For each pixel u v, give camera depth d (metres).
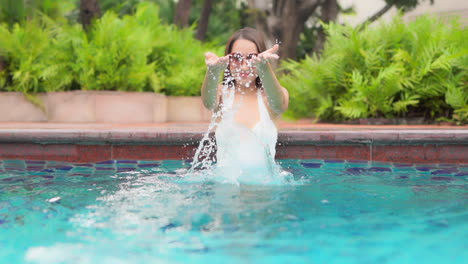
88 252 1.24
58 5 8.13
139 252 1.24
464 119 5.57
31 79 6.95
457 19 6.60
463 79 5.75
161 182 2.37
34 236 1.40
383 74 5.80
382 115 6.18
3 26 7.31
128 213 1.68
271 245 1.29
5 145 3.31
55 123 6.11
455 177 2.64
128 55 7.08
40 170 2.90
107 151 3.32
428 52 5.96
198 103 7.88
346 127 4.62
